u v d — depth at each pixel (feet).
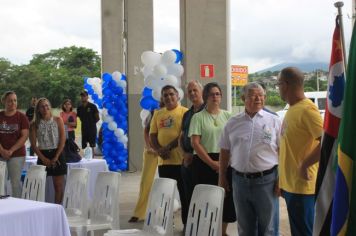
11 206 12.67
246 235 13.21
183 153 17.25
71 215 16.69
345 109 8.38
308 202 12.04
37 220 12.37
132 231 14.16
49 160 21.70
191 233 11.99
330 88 10.06
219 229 11.16
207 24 32.40
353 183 8.34
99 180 16.28
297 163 12.04
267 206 12.82
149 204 14.14
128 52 39.37
